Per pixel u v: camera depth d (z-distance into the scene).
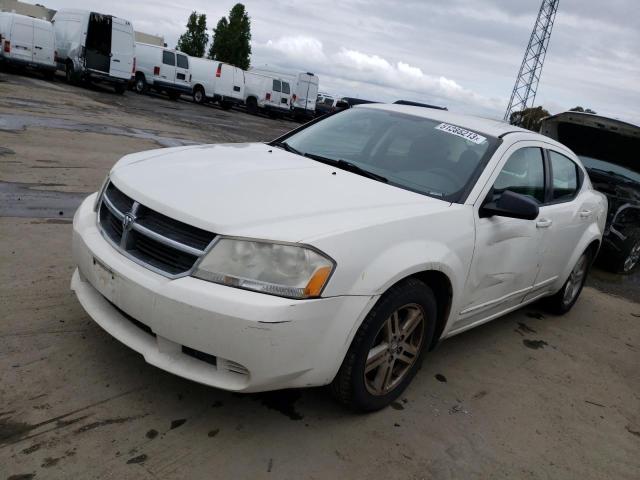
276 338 2.23
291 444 2.52
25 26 18.50
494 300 3.59
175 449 2.36
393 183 3.24
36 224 4.70
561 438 3.03
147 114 15.59
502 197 3.14
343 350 2.47
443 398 3.19
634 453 3.03
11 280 3.58
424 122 3.78
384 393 2.86
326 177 3.07
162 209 2.49
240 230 2.34
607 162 7.39
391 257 2.57
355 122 3.95
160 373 2.86
